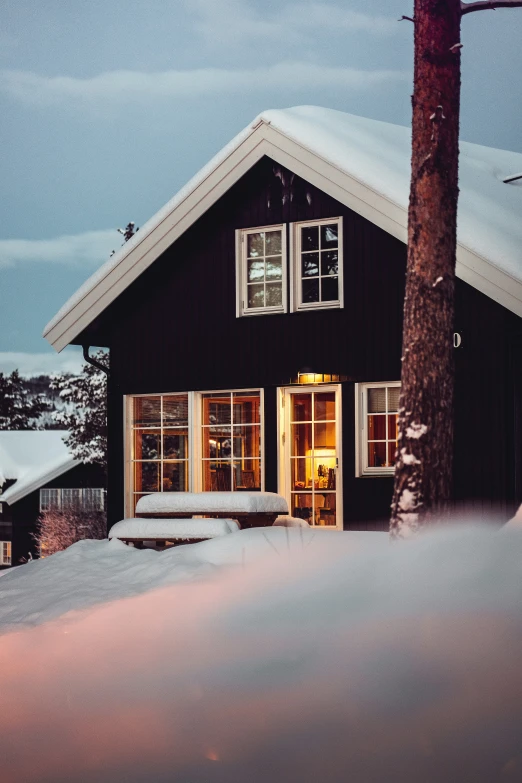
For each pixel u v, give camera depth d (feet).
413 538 30.63
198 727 18.11
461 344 43.24
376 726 16.58
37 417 236.63
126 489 51.42
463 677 17.40
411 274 32.78
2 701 21.72
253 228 48.85
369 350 45.68
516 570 21.48
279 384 47.67
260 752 16.65
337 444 46.29
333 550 30.94
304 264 47.75
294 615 22.77
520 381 43.75
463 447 43.01
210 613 25.00
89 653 24.29
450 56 32.94
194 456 49.70
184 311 50.42
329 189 45.42
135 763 17.04
